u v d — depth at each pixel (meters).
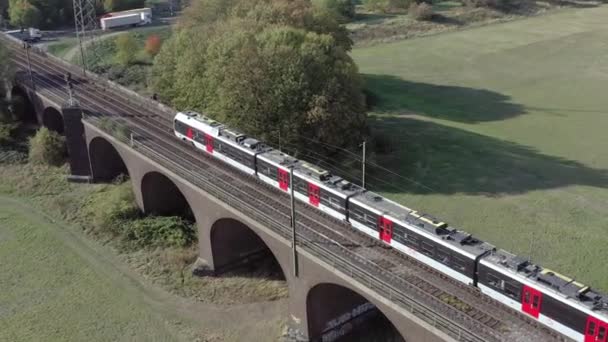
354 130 82.31
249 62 77.81
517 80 127.69
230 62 79.88
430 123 103.38
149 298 59.44
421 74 133.25
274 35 82.06
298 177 58.47
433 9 181.12
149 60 132.75
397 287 45.06
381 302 42.72
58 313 57.34
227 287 61.03
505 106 111.94
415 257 48.56
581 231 67.88
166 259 65.50
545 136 96.94
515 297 41.84
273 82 78.00
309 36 84.56
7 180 84.44
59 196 80.12
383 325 54.53
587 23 171.62
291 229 52.72
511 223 69.94
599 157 88.31
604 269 60.19
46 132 89.56
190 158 69.75
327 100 77.75
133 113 85.06
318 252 48.75
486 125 102.44
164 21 172.75
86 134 80.94
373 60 144.75
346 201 53.81
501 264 43.12
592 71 131.75
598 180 81.00
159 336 54.22
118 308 57.97
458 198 76.19
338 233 53.28
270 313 56.81
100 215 72.38
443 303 42.84
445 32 167.50
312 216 56.34
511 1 186.88
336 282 46.41
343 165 79.44
